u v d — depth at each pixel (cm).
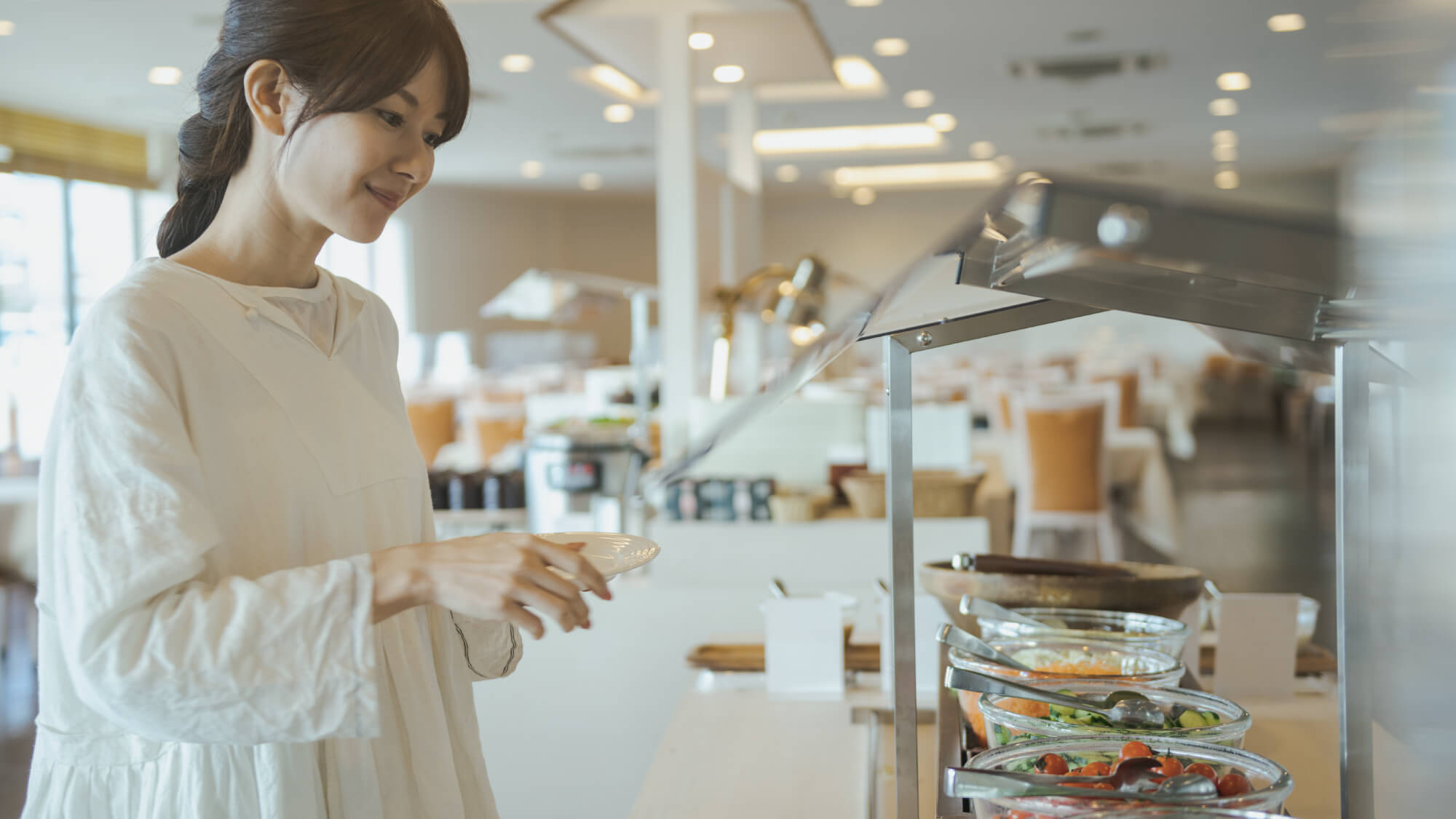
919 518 295
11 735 322
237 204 90
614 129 884
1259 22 607
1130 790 77
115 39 579
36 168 756
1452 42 632
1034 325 95
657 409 636
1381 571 155
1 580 388
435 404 589
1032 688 98
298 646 72
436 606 100
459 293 1272
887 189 1314
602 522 331
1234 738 90
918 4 554
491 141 938
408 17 82
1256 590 454
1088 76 717
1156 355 1254
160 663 70
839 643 161
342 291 98
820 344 100
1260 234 54
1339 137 978
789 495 300
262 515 85
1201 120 898
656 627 238
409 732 92
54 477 79
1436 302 72
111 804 85
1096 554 529
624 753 210
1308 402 1026
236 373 85
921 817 109
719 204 472
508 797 209
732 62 510
